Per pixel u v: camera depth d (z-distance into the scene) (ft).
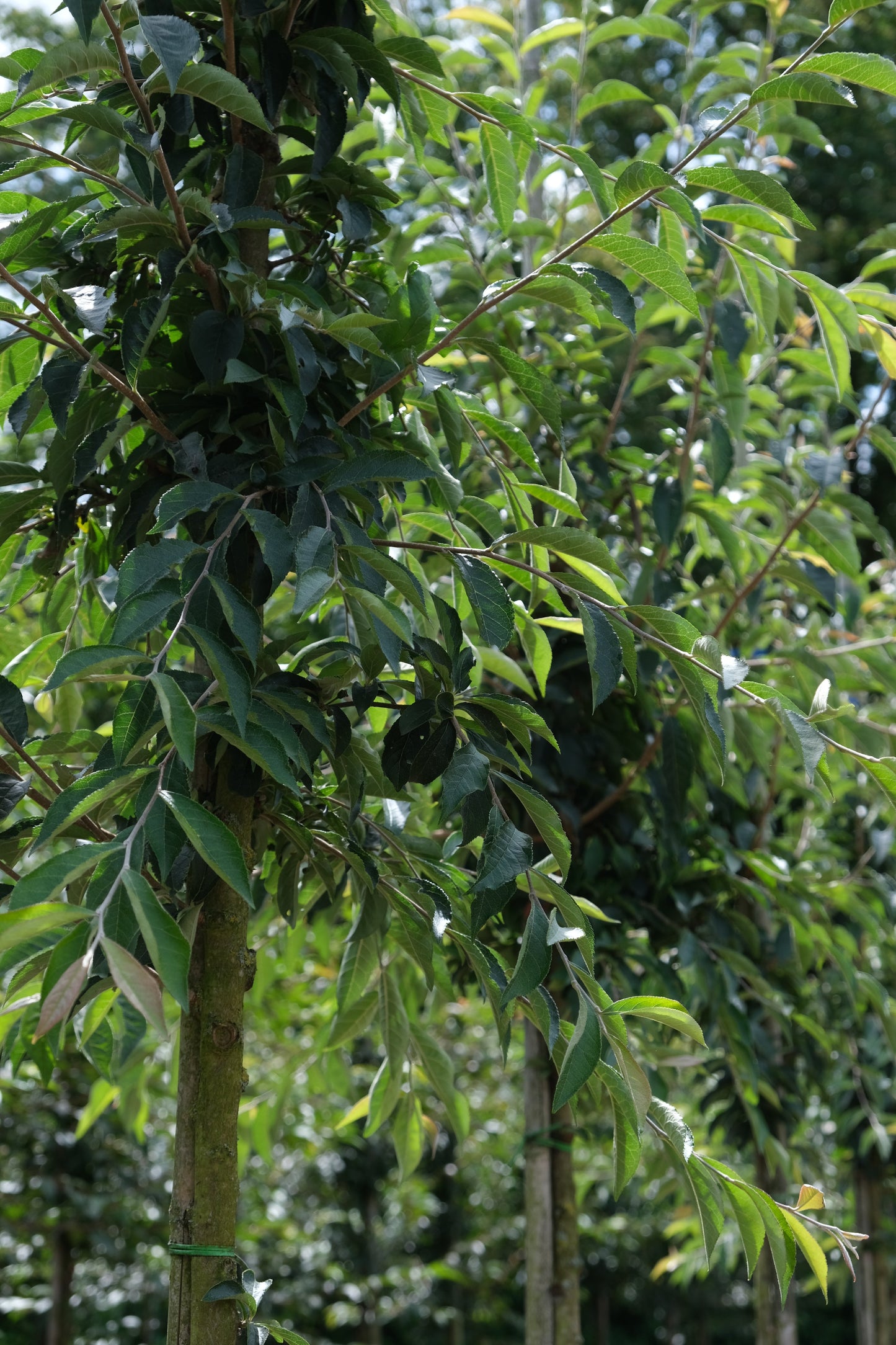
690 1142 4.64
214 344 4.41
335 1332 28.07
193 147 5.09
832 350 5.44
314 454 4.66
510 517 7.84
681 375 8.18
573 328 8.14
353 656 4.39
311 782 4.75
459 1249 23.25
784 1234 4.58
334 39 4.83
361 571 4.29
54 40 26.53
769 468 8.96
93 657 3.42
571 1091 4.00
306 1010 14.62
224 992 4.44
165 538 3.85
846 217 28.63
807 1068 9.86
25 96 3.81
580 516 5.14
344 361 4.98
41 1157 16.40
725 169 4.45
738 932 8.54
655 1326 36.11
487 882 4.08
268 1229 19.16
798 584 7.39
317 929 8.05
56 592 6.22
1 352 4.89
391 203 5.28
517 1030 11.32
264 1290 4.18
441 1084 6.59
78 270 4.86
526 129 4.89
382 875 5.27
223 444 4.82
